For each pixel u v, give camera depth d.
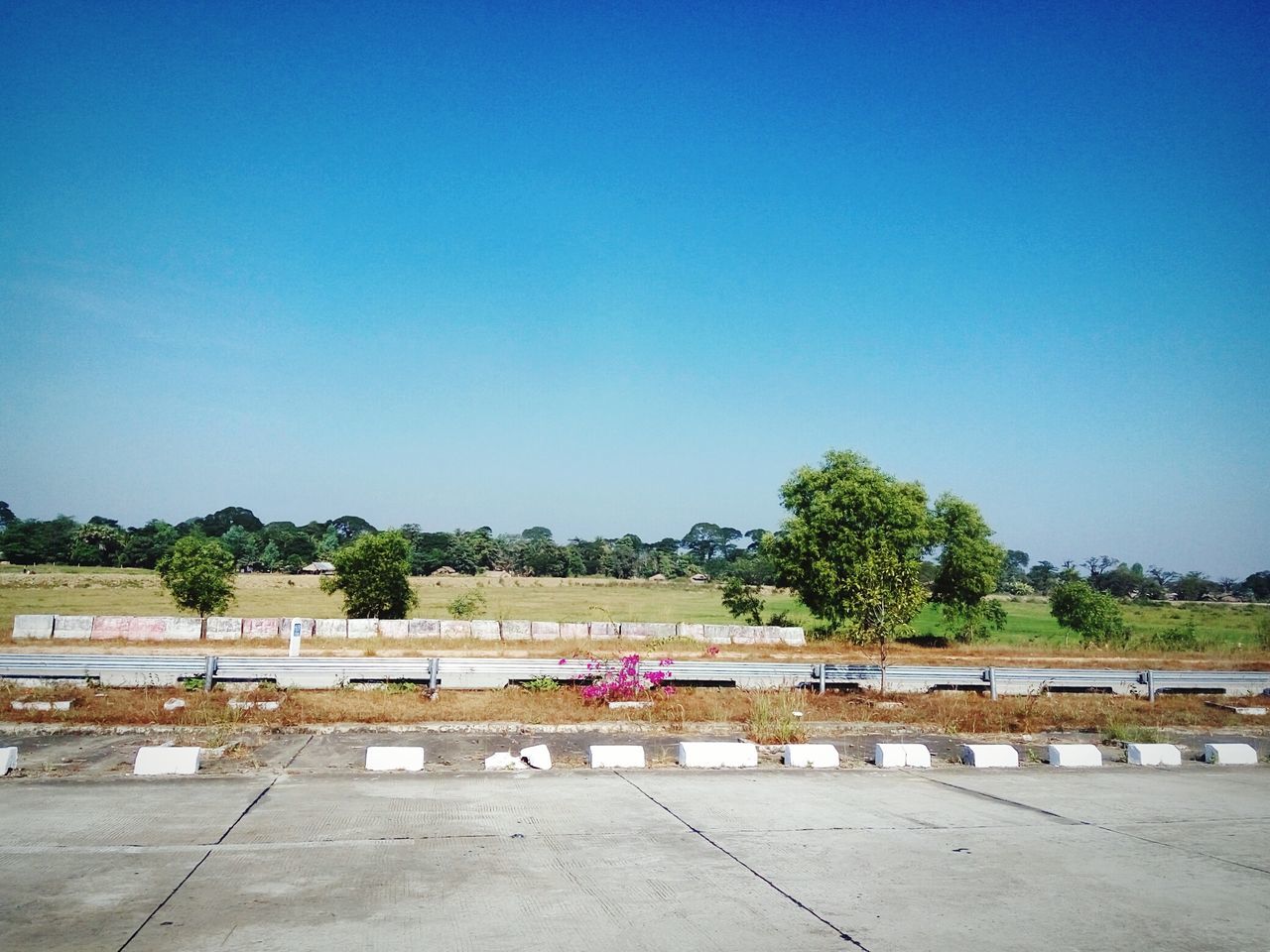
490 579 107.44
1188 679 25.45
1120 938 7.04
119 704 16.53
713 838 9.66
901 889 8.10
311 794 11.12
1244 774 14.47
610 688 18.89
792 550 36.00
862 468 36.31
